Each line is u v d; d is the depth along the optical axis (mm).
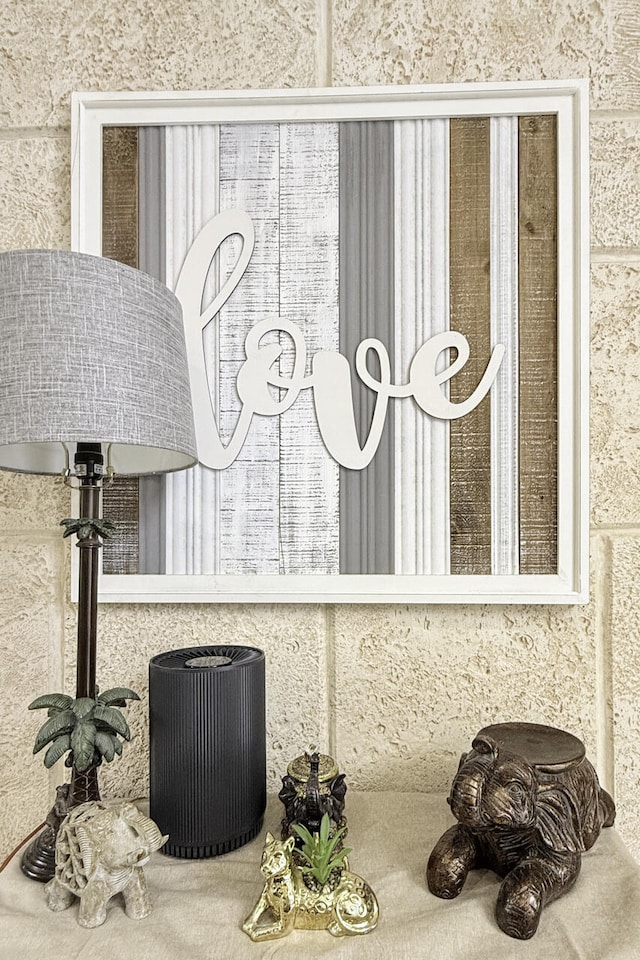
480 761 708
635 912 685
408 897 729
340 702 1032
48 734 779
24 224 1058
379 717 1031
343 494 1029
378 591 1010
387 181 1028
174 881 764
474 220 1022
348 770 1032
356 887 700
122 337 759
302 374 1029
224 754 815
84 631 817
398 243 1027
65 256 743
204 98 1016
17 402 722
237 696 825
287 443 1034
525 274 1018
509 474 1015
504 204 1020
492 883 754
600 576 1029
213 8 1046
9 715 1055
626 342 1022
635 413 1022
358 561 1027
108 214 1045
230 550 1039
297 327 1032
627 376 1022
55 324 732
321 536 1031
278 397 1038
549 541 1012
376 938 664
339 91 1005
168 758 814
